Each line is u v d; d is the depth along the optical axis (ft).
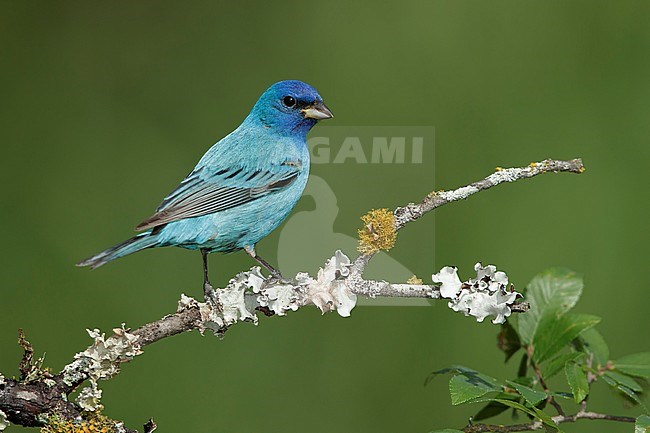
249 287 20.77
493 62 44.65
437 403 37.81
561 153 42.78
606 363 23.02
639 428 19.40
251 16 47.44
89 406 19.66
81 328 40.09
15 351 39.47
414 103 44.34
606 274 40.29
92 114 45.93
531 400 20.17
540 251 40.55
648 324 39.65
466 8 45.42
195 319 20.54
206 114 46.14
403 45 45.39
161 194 44.32
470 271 40.22
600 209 41.19
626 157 42.39
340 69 45.68
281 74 46.26
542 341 23.17
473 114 43.86
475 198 41.19
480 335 37.86
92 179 44.60
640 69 43.80
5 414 19.39
